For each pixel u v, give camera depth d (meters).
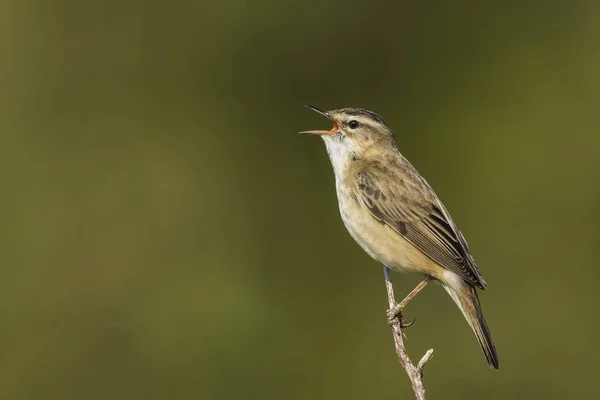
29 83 17.80
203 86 17.70
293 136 17.11
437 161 16.55
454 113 16.70
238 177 17.17
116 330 15.65
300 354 15.34
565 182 15.96
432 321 14.90
